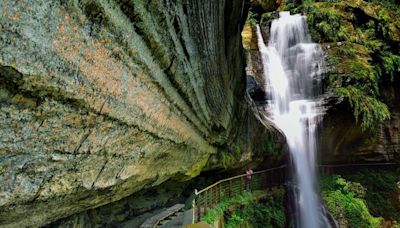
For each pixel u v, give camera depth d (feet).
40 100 7.80
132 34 11.35
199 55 21.83
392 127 67.00
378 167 68.95
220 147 36.96
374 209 62.59
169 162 21.90
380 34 74.90
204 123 26.99
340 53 69.97
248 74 71.72
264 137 51.85
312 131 63.52
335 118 63.05
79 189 11.51
